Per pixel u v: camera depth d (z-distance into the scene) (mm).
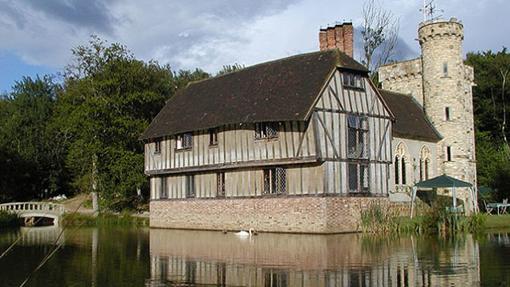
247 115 28125
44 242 25078
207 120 30578
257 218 28438
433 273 14148
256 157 28203
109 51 44188
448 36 37094
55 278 14586
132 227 35594
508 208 38781
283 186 27547
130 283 13641
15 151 54969
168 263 16953
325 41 34750
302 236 24891
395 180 33312
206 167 30906
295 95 27219
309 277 13828
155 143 34938
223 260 17297
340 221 26328
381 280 13266
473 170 39312
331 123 26688
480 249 19000
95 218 37188
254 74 31750
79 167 44625
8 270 16250
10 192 54125
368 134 28469
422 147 35500
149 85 46281
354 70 28062
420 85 39688
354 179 27469
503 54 53750
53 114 58375
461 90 37094
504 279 13227
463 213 27484
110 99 42625
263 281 13453
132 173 41750
